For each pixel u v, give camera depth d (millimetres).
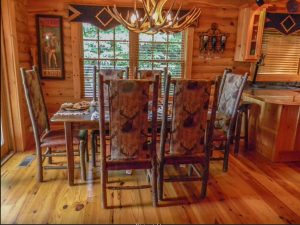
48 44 3818
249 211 2084
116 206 2094
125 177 2604
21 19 3361
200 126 2068
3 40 2791
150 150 2018
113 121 1871
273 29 4336
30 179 2467
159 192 2184
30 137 3439
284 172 2809
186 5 3986
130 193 2307
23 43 3449
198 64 4305
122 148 1956
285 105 2896
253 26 4012
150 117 2184
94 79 3131
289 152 3057
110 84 1761
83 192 2285
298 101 3031
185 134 2059
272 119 3064
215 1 4047
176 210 2068
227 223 1927
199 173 2344
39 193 2211
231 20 4207
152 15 2268
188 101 1957
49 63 3887
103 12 3797
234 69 4438
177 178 2201
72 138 2291
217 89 1979
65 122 2189
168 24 2398
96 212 1998
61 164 2801
